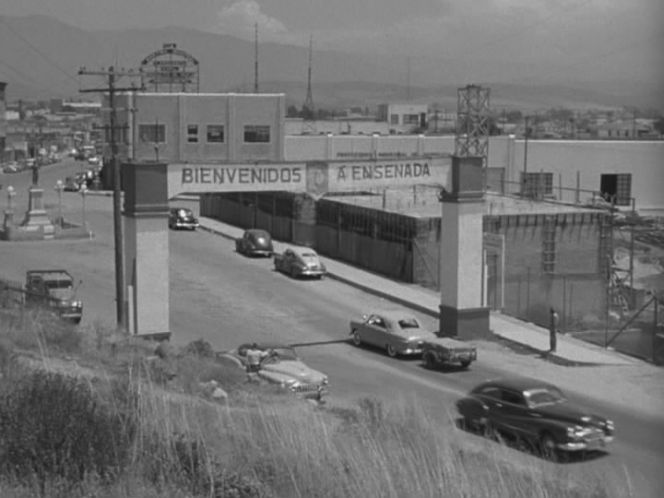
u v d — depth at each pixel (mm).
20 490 9359
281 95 86500
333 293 45906
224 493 10086
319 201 57906
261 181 31812
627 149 81375
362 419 17375
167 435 11227
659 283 55906
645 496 15625
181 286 46656
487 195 60281
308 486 10602
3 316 23766
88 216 76438
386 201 56688
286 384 23906
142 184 29750
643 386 28922
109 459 10320
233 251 59000
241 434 12602
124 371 19062
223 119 85812
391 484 10711
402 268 48562
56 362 18812
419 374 30203
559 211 48469
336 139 85875
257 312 41000
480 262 35344
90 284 46875
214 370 23266
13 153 160375
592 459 20203
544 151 80188
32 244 61344
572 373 30734
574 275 47062
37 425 10422
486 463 14875
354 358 32656
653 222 64562
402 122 135750
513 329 37375
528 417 20516
